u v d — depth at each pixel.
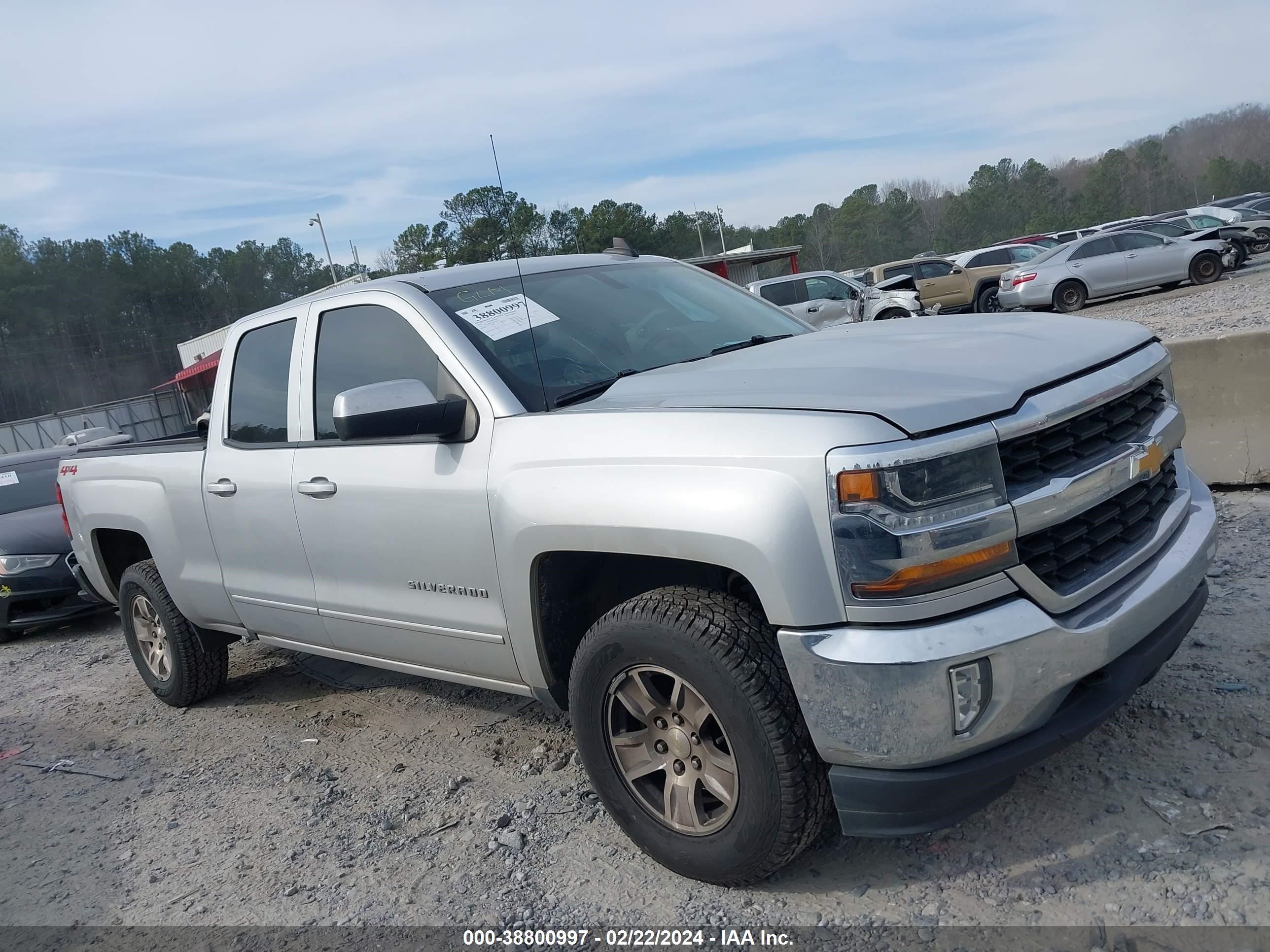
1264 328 5.49
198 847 3.65
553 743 4.00
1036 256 22.36
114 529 5.12
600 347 3.45
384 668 3.95
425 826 3.50
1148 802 2.85
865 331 3.50
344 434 2.92
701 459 2.52
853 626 2.32
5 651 7.71
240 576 4.28
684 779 2.78
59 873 3.65
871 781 2.38
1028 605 2.37
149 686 5.38
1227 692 3.37
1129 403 2.81
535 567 2.97
